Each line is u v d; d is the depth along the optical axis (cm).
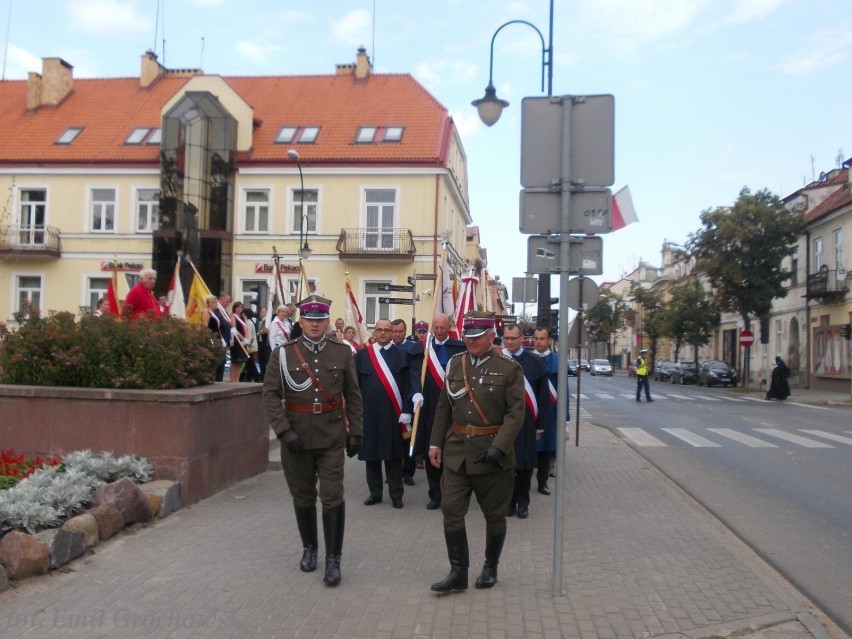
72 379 834
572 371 6256
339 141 3409
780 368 3116
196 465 813
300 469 600
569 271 568
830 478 1148
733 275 3731
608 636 486
